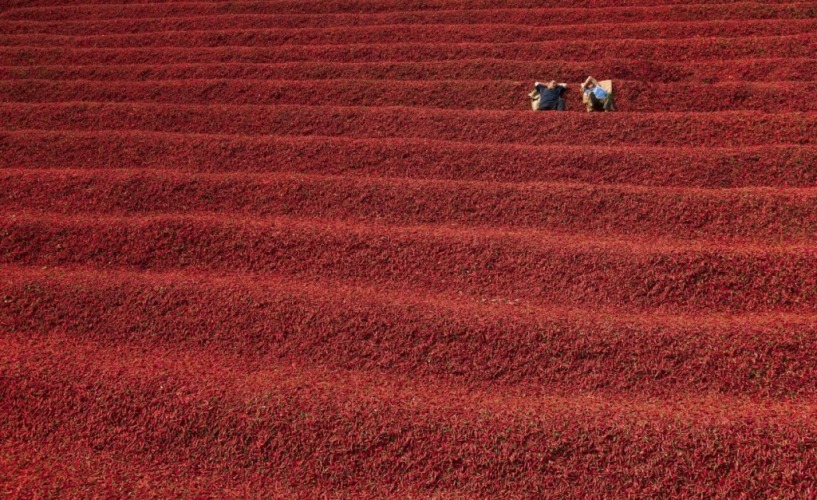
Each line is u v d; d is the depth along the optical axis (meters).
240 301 5.89
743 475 4.40
